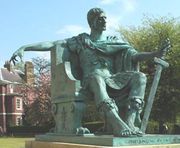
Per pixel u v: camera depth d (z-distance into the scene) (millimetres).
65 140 7965
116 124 7184
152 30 37000
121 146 6543
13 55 8695
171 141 7113
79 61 8969
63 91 8539
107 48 8734
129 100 7742
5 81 69688
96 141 6902
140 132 7062
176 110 36250
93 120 37750
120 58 8758
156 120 36531
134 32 37562
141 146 6602
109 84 8070
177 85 35406
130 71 8312
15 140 38844
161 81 35000
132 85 7922
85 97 8219
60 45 9023
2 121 68438
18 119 68625
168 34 36219
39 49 8961
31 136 53906
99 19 8930
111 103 7477
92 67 8641
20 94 68688
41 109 61000
